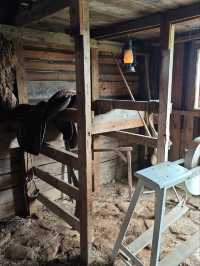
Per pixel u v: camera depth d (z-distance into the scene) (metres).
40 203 2.74
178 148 3.68
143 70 3.80
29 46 2.60
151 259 1.59
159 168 1.70
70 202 2.93
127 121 3.04
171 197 3.06
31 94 2.69
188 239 2.06
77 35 1.60
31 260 1.98
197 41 3.22
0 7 2.30
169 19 2.15
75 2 1.55
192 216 2.62
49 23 2.42
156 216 1.54
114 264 1.92
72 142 2.50
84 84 1.65
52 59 2.81
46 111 2.08
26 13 2.07
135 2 1.92
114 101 2.77
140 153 4.05
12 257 2.01
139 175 1.61
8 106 2.43
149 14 2.25
